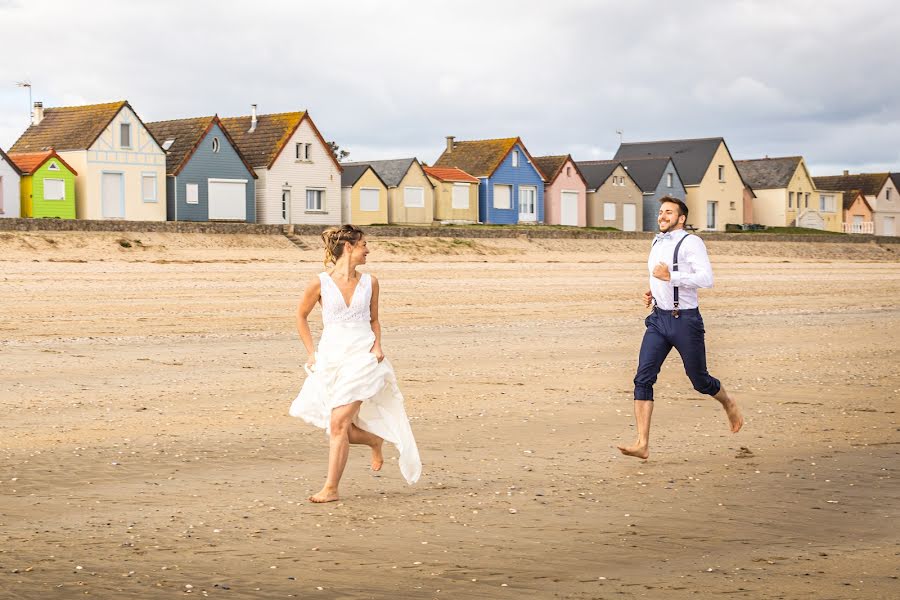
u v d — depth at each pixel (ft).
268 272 104.42
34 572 17.38
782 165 283.18
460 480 24.94
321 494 22.58
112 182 171.12
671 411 35.55
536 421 33.35
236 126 198.49
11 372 43.50
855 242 208.95
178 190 177.06
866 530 20.57
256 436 30.27
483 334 63.00
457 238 146.72
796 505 22.62
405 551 18.93
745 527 20.76
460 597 16.39
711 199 257.14
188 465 26.30
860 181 321.73
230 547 19.04
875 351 55.06
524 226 209.36
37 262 102.53
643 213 245.65
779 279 129.08
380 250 132.98
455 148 226.58
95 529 20.16
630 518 21.44
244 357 50.11
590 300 92.38
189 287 89.40
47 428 31.04
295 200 190.70
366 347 22.93
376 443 23.99
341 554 18.71
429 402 36.83
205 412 34.30
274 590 16.62
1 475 24.81
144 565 17.88
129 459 26.89
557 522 21.09
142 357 49.55
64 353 50.62
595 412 35.22
